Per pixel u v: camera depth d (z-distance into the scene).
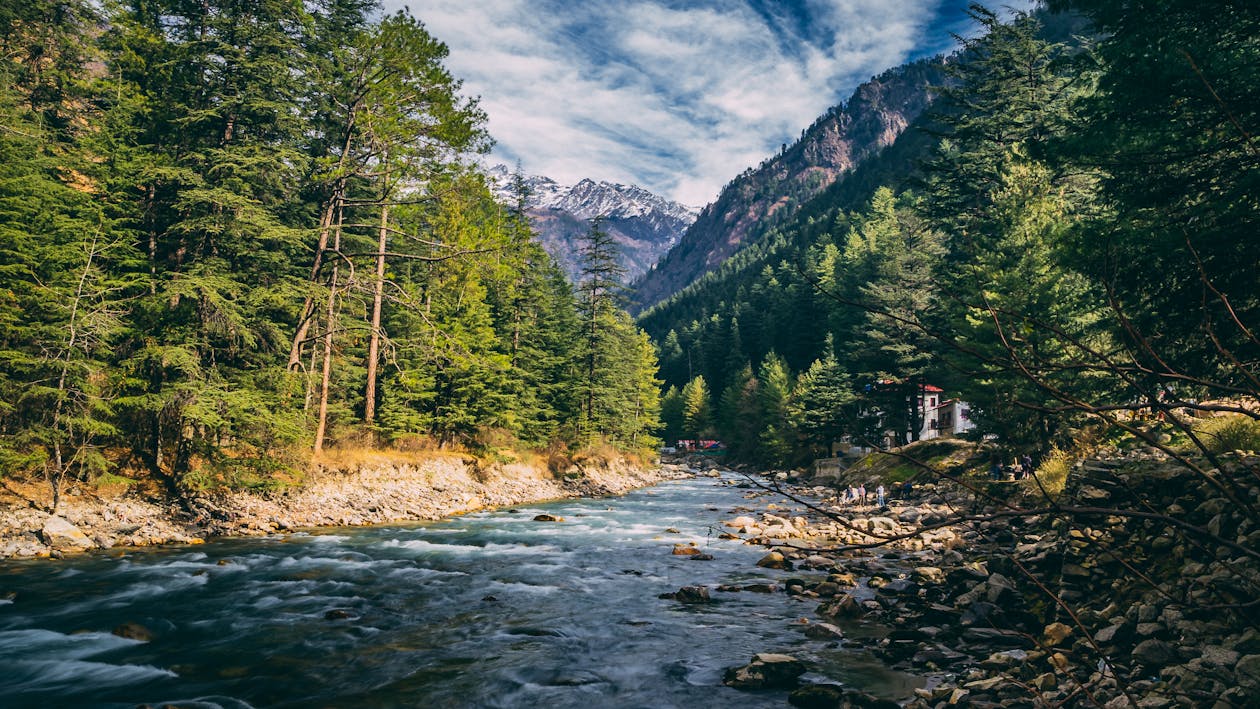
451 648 11.89
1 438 20.42
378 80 28.56
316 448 30.89
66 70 28.34
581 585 16.92
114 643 11.88
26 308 21.67
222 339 26.77
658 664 11.09
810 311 99.81
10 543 18.59
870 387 52.31
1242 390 2.31
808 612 14.26
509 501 38.38
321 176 28.58
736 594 15.95
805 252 152.00
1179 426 2.39
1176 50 8.79
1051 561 12.46
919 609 13.48
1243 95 8.48
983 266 26.81
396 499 31.64
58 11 27.83
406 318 38.91
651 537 25.23
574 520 30.66
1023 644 10.80
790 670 10.23
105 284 22.88
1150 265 9.70
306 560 19.38
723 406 105.25
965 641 11.34
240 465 25.83
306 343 32.75
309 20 29.03
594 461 55.81
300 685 10.08
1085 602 10.80
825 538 24.83
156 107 27.38
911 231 77.12
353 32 32.38
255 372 26.50
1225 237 8.84
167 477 25.08
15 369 21.03
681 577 17.98
